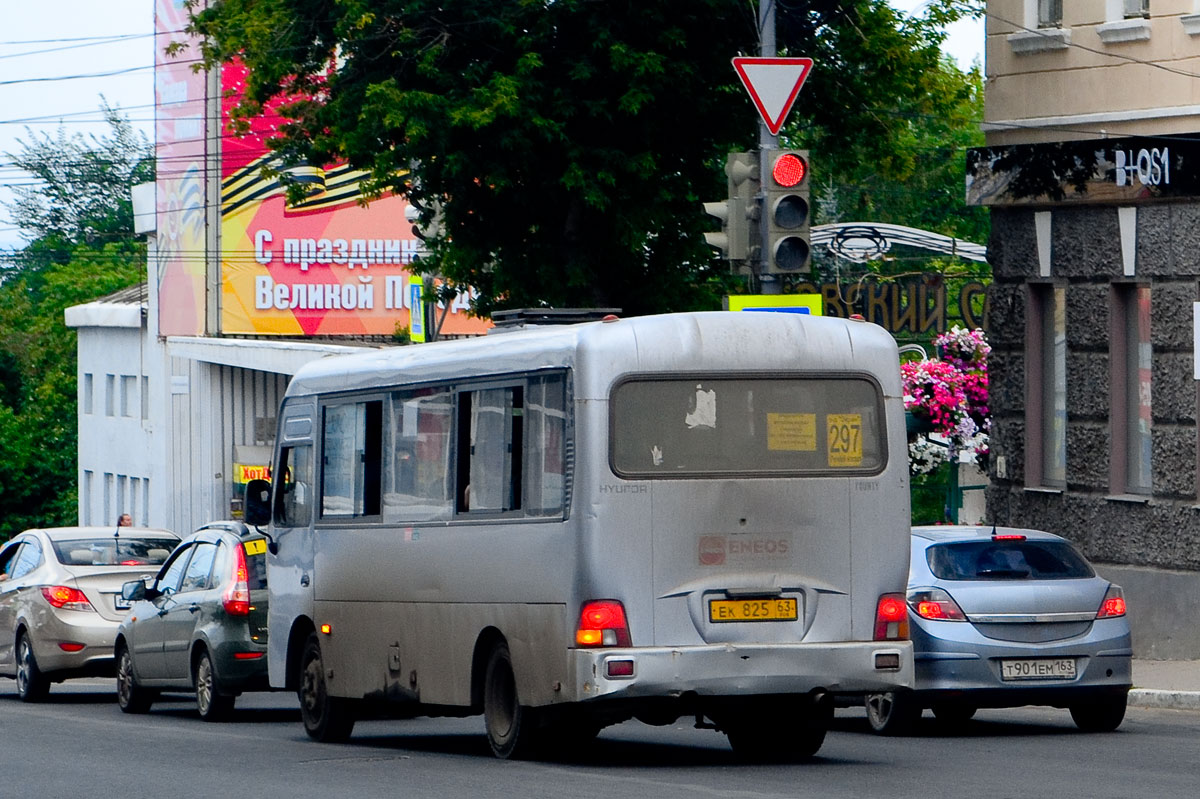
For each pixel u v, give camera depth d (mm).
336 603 43906
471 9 70688
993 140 68438
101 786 34500
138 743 43969
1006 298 68438
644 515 35031
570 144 70750
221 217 138250
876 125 78312
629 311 76812
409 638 40750
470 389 38812
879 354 36688
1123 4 63438
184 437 141750
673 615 35000
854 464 36250
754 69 50750
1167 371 61344
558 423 35812
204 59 79500
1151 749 39219
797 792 31078
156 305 145875
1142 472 63469
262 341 129000
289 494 46938
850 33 75875
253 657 51000
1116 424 64000
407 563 40781
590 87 71875
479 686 38562
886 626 36125
